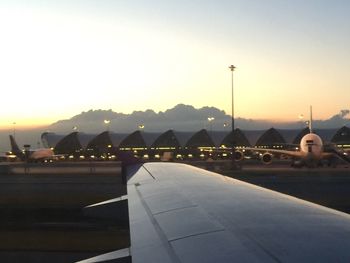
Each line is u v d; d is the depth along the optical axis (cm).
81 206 2633
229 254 359
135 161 1259
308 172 5091
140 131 14500
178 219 522
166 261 382
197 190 702
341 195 2875
